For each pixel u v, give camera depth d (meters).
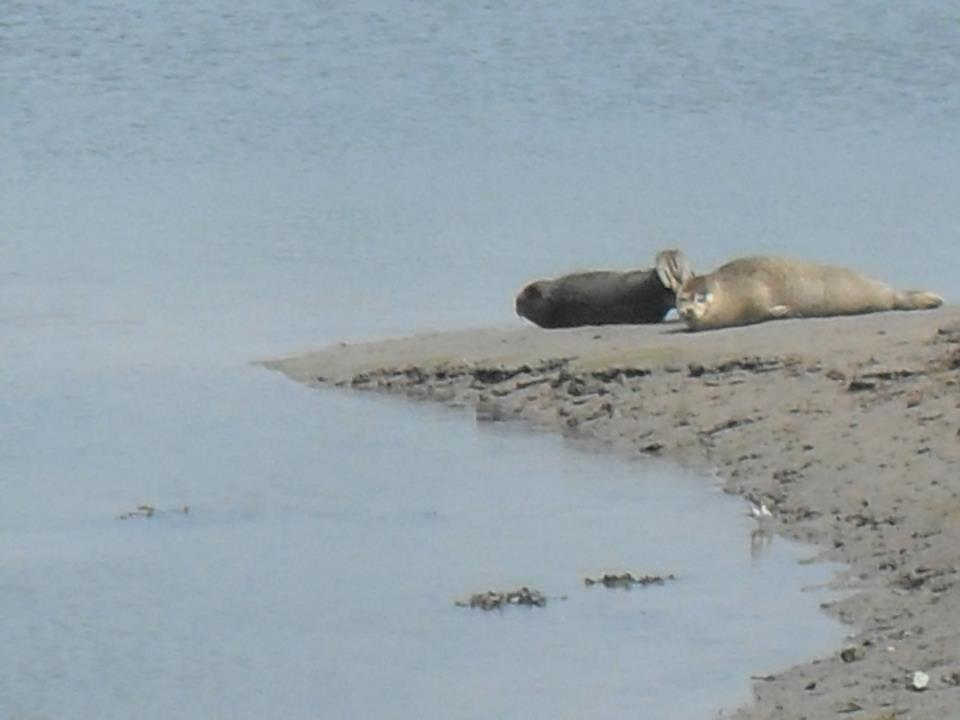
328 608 36.28
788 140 102.50
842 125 107.06
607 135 105.50
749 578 36.50
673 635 33.97
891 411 43.78
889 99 115.00
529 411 49.41
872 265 70.50
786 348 49.09
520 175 93.44
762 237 76.56
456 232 79.25
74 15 152.62
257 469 45.78
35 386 55.03
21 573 38.78
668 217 81.25
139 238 79.94
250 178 95.50
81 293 68.75
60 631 35.56
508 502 42.31
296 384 54.12
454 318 62.88
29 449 48.19
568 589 36.59
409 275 70.62
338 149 103.69
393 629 35.00
